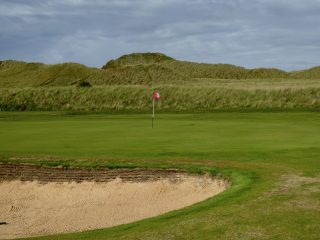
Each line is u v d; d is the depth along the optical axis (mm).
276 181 12000
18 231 12320
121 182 14125
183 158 15211
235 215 9133
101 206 13406
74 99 62094
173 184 13719
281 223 8555
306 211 9281
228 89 59906
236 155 15688
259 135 21203
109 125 27734
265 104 52906
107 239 8086
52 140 20312
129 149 17234
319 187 11250
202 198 12727
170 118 35812
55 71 127375
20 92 65562
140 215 12672
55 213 13406
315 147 17078
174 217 9219
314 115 37750
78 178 14492
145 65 124312
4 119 37188
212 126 26031
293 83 80688
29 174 14914
